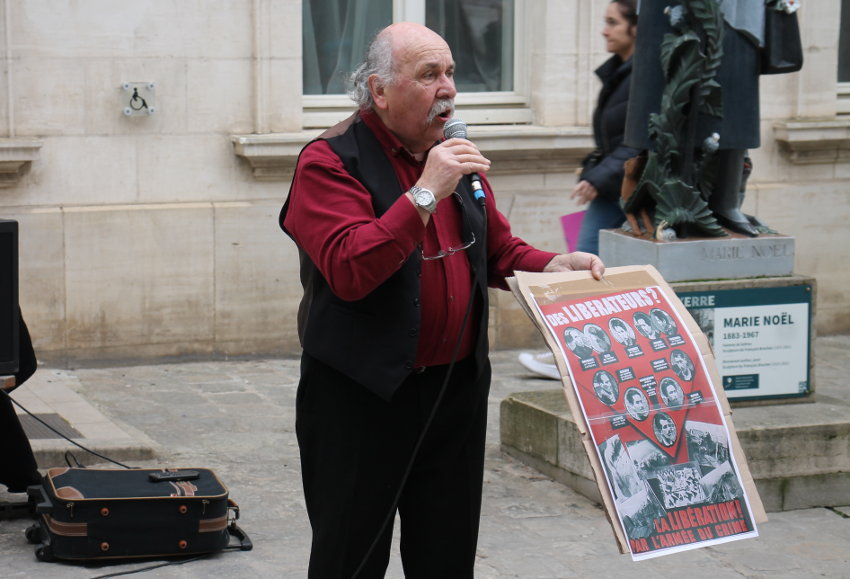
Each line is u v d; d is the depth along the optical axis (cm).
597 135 712
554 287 344
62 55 762
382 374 318
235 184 811
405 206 299
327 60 857
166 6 780
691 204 580
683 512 334
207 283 809
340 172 317
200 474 501
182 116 794
